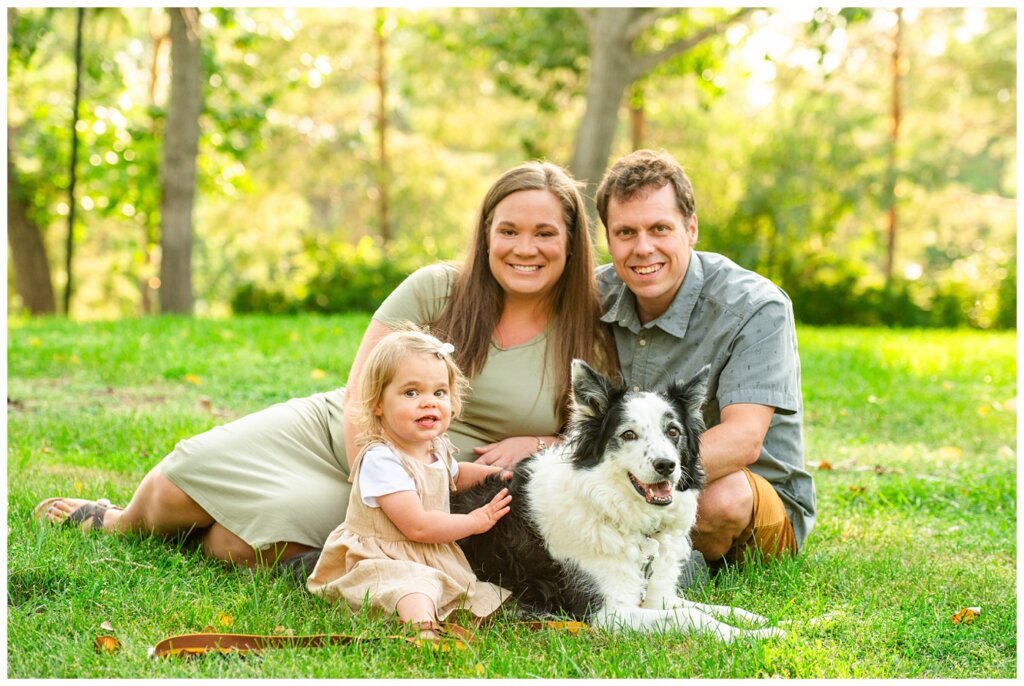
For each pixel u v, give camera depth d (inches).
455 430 162.6
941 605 145.9
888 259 1040.8
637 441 137.9
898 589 155.6
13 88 768.3
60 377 334.3
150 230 820.6
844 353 444.1
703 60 789.2
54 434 240.7
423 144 1150.3
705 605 140.3
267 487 151.6
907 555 175.9
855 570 162.9
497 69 872.3
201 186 815.1
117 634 125.5
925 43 1118.4
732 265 168.1
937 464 254.2
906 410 326.6
